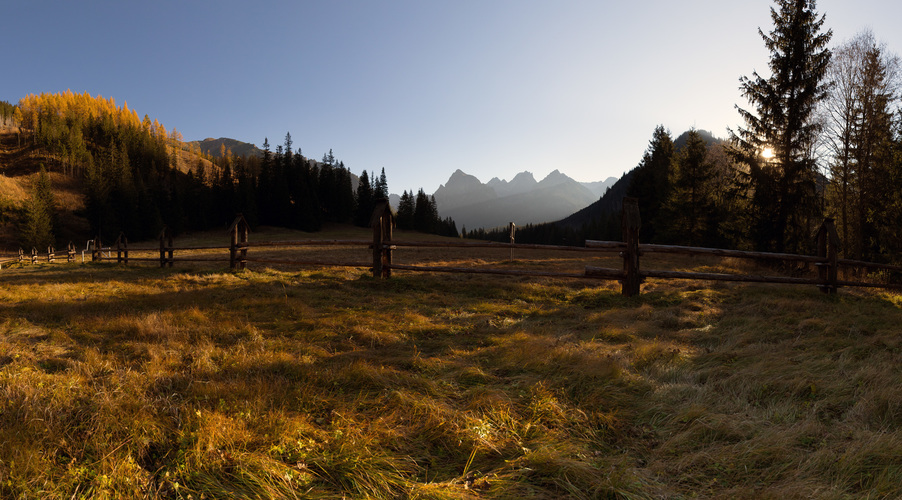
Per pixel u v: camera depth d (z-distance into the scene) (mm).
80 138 111125
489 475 2018
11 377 2746
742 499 1842
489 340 4340
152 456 2072
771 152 17047
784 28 16422
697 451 2307
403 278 8508
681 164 28859
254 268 11586
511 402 2736
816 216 17000
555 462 2068
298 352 3732
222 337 4184
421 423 2498
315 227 79438
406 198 89875
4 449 1876
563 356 3650
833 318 5652
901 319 5750
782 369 3502
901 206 17469
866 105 18516
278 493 1812
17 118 137500
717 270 15109
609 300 7016
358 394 2873
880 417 2617
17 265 19109
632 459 2232
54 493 1704
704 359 3938
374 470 1993
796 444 2334
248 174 87000
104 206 63875
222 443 2100
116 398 2494
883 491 1863
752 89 17000
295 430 2242
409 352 3904
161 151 116812
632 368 3604
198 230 73062
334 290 7281
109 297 6305
